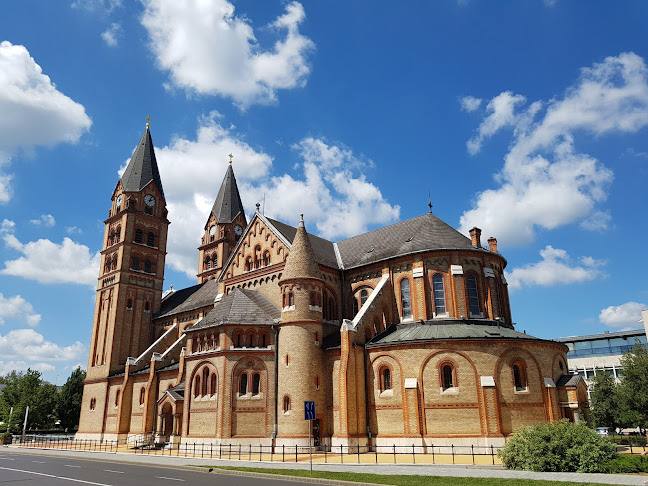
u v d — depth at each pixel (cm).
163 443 5656
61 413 9638
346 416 4494
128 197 8438
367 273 5906
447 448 4225
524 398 4416
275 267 5938
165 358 6425
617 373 9619
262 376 4988
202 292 7856
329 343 5153
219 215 9575
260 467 3369
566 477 2552
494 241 5838
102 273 8394
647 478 2452
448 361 4459
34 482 2688
